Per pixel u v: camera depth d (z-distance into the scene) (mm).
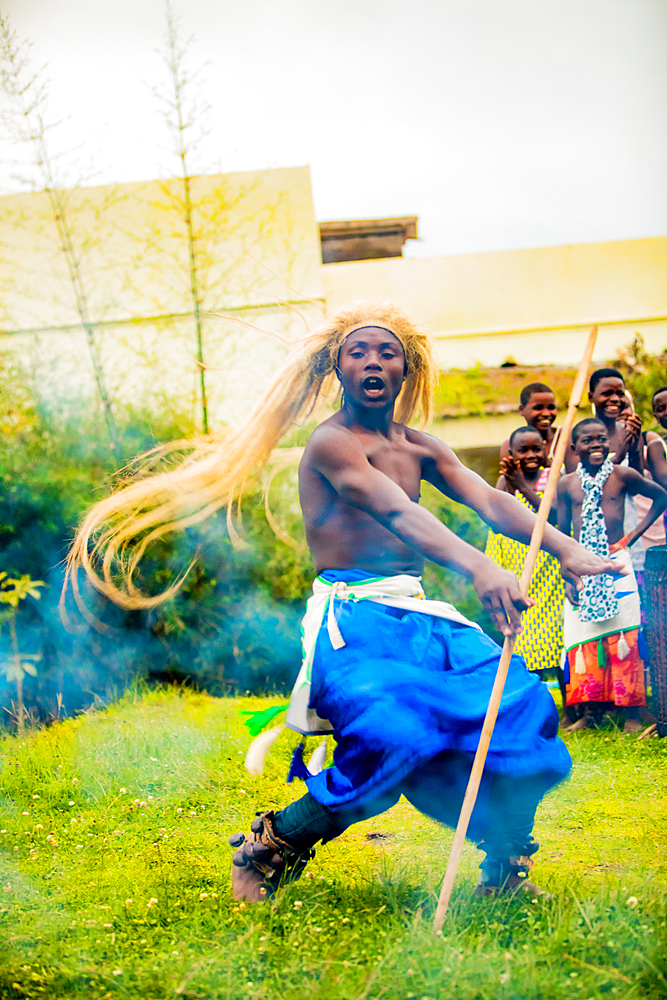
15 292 9297
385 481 3031
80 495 6922
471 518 7438
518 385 10523
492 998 2354
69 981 2559
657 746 5215
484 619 7477
